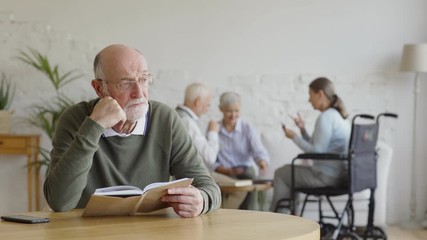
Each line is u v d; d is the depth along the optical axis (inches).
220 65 264.2
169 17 262.7
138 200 84.6
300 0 265.6
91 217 85.0
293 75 265.4
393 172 268.7
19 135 245.9
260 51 265.0
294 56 265.6
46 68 246.8
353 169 205.2
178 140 102.8
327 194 210.2
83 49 259.1
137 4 261.4
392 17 266.7
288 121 265.1
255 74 265.1
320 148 215.3
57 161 96.3
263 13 265.0
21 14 257.6
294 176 215.6
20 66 257.6
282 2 265.1
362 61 266.7
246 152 233.8
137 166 101.2
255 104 264.8
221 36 264.2
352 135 202.7
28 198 249.0
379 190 236.5
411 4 266.8
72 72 258.5
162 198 85.8
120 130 99.3
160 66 262.7
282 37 265.3
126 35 261.1
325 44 266.2
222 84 264.2
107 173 99.6
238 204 210.7
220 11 263.9
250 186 199.9
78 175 87.9
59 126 98.3
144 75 98.2
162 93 262.7
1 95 252.2
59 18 258.4
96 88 100.0
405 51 254.1
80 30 259.3
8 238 68.5
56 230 73.7
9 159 259.1
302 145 217.5
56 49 258.4
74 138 92.6
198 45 263.6
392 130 267.6
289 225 78.3
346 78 266.4
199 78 263.9
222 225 78.2
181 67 263.1
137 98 97.0
